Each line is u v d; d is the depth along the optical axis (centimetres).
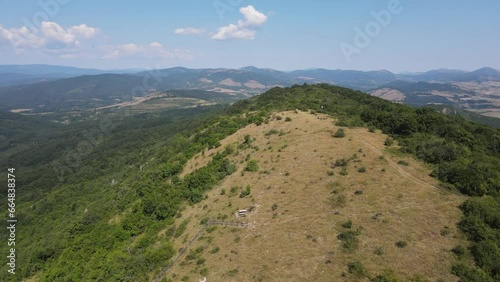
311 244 4366
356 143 6444
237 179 6681
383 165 5519
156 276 4912
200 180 7150
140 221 6881
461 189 4628
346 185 5238
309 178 5712
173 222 6375
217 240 5094
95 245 6912
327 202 5006
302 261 4153
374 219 4441
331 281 3794
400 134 6775
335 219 4638
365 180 5228
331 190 5234
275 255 4381
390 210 4519
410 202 4572
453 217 4200
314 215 4847
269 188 5869
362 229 4344
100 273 5756
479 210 4147
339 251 4131
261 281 4056
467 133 6359
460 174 4747
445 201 4475
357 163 5734
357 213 4628
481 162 5281
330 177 5547
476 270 3528
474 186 4550
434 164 5384
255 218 5241
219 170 7438
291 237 4594
